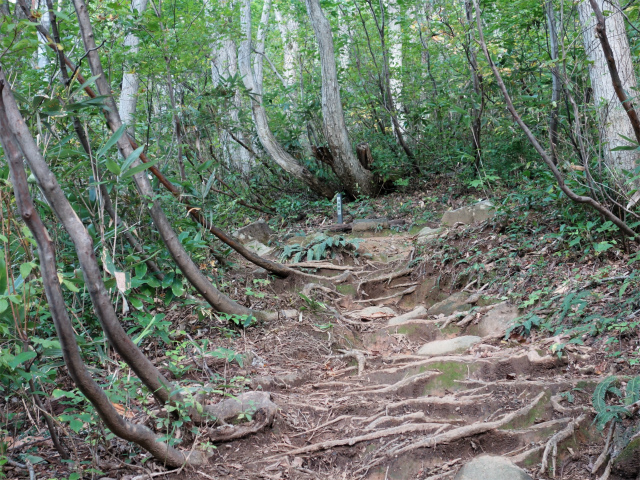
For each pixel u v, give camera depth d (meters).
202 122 7.72
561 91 5.51
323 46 8.94
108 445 2.89
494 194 6.87
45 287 1.96
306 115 10.26
